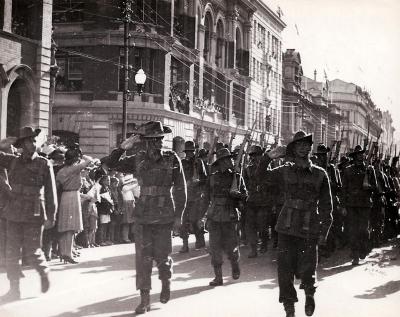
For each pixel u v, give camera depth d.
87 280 7.58
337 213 10.48
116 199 11.76
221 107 36.06
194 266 9.05
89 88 26.52
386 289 7.29
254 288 7.23
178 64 30.03
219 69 35.66
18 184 6.27
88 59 26.55
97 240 11.48
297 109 54.56
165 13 27.84
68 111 26.58
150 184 6.13
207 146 18.78
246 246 11.90
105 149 26.27
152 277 7.96
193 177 10.92
